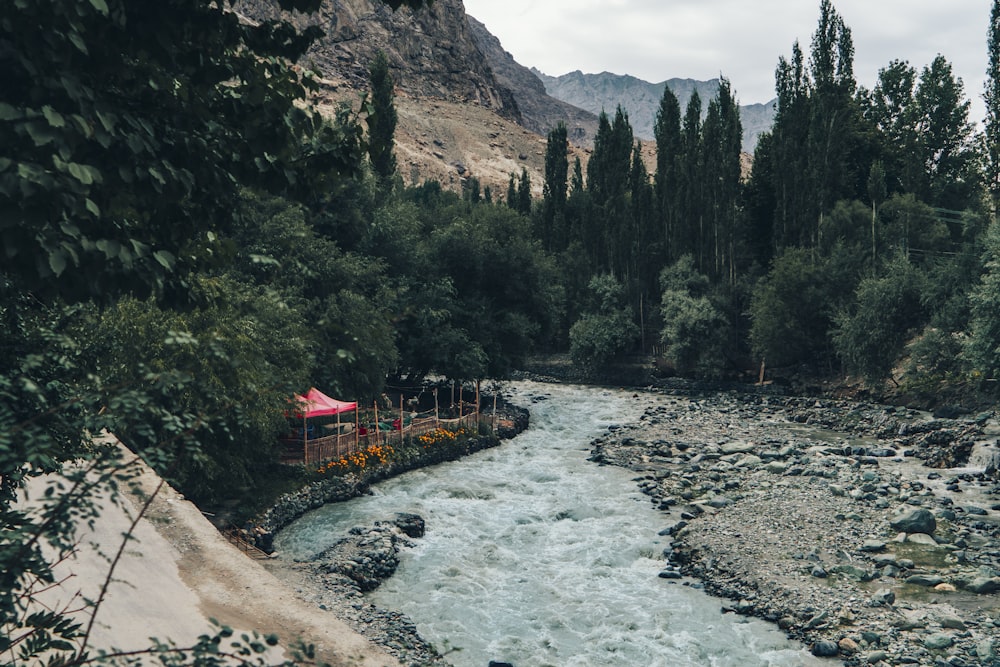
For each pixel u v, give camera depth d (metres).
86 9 3.75
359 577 21.30
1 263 3.76
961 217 64.38
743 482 32.09
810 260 60.62
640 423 47.22
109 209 4.59
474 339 46.56
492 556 23.97
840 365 58.53
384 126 50.53
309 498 27.86
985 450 34.47
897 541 24.14
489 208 56.25
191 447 4.26
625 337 70.06
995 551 23.09
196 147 4.70
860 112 83.00
